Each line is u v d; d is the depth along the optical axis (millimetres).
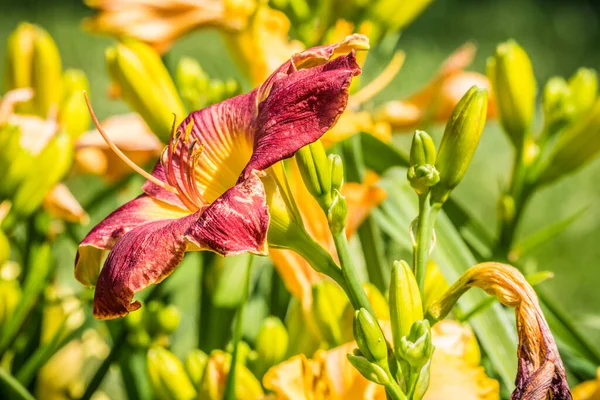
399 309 1003
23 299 1202
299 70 1017
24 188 1228
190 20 1305
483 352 1211
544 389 977
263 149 993
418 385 1006
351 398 1079
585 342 1211
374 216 1224
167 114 1215
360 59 1243
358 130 1223
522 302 995
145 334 1226
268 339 1145
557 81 1272
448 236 1181
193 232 978
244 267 1264
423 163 1022
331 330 1131
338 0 1292
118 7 1312
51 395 1302
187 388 1141
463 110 1023
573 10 5285
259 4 1264
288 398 1078
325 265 1027
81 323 1296
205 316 1263
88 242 1038
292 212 1027
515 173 1268
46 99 1311
